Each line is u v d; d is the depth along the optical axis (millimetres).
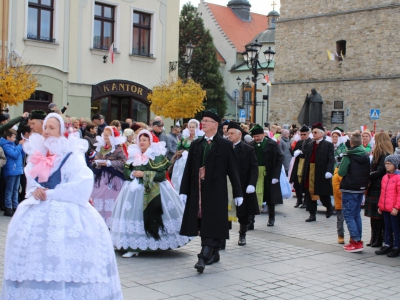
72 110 23250
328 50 33812
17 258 4684
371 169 9742
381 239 9586
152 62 26250
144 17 26141
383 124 34750
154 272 7395
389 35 34469
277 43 39844
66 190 4867
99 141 10062
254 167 9297
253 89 22766
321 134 12070
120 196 8523
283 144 16312
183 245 8523
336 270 7852
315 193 12094
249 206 9320
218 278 7180
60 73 22750
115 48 24656
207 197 7539
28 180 4953
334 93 36906
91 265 4773
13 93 16734
